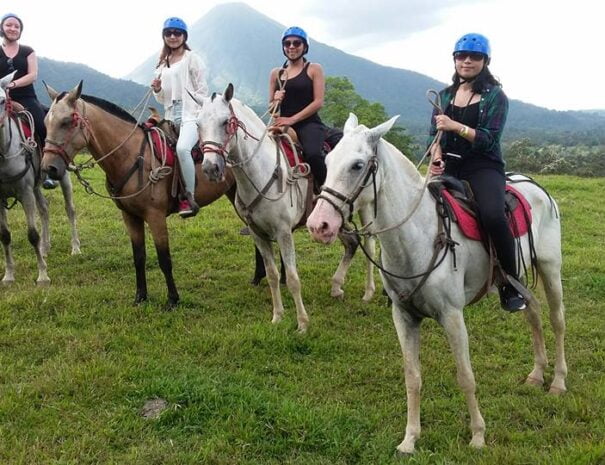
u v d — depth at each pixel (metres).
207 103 5.50
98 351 5.30
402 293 3.77
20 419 4.15
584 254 9.12
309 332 5.90
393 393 4.83
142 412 4.30
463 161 4.27
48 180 7.51
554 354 5.67
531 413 4.43
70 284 7.24
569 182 16.09
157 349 5.36
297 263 8.45
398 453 3.90
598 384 4.89
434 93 4.40
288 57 6.44
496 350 5.79
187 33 6.74
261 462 3.80
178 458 3.75
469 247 3.97
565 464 3.62
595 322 6.46
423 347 5.79
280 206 5.89
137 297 6.55
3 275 7.61
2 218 7.12
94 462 3.78
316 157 6.30
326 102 43.47
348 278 7.91
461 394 4.80
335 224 3.33
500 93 4.11
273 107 6.43
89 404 4.38
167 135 6.52
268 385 4.84
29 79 7.59
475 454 3.84
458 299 3.83
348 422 4.21
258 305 6.80
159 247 6.39
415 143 49.75
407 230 3.64
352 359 5.45
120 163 6.13
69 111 5.89
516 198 4.43
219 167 5.38
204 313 6.43
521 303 4.14
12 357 5.17
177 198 6.48
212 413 4.24
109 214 10.84
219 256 8.62
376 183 3.49
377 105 43.22
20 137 7.00
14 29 7.59
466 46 4.10
